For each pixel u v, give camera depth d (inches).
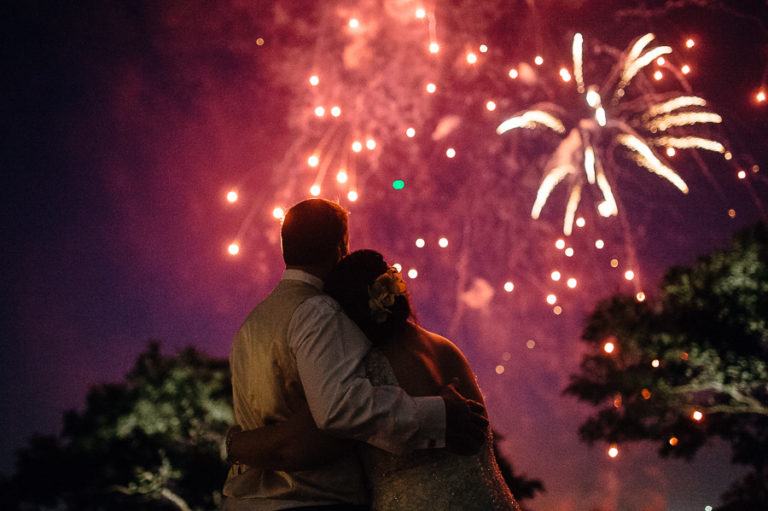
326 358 79.8
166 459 481.1
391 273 86.7
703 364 400.8
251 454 82.9
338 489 83.5
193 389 486.0
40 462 476.7
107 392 495.5
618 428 424.8
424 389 85.9
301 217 89.1
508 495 88.8
